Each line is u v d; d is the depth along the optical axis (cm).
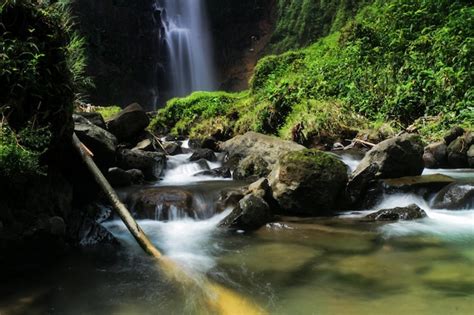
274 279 353
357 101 1029
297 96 1115
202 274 371
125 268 389
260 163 721
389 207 554
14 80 389
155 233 494
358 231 464
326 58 1293
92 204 537
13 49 384
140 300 325
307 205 530
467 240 431
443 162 731
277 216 531
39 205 423
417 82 934
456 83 876
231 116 1263
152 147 870
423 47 1020
